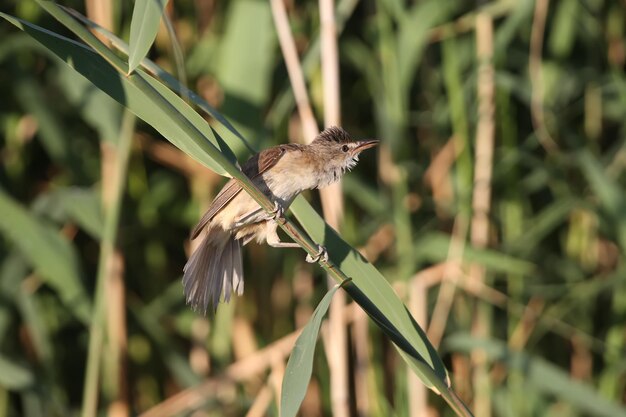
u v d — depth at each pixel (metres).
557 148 11.52
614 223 11.50
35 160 11.98
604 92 12.21
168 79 6.87
